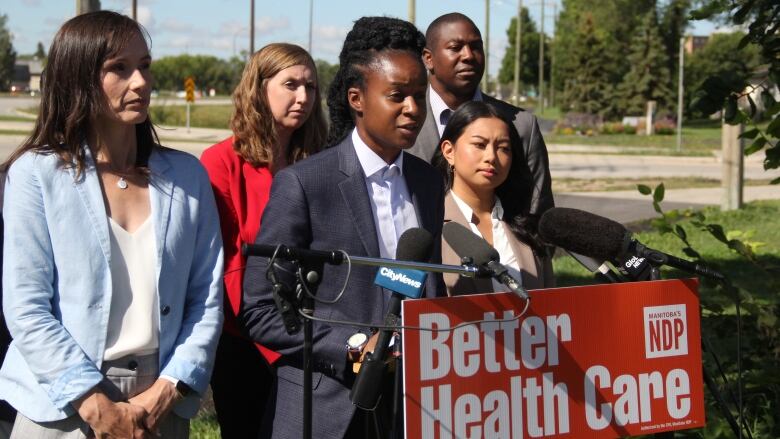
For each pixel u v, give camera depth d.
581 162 44.81
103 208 4.25
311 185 4.56
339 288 4.49
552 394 4.10
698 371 4.38
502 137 5.43
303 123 5.88
